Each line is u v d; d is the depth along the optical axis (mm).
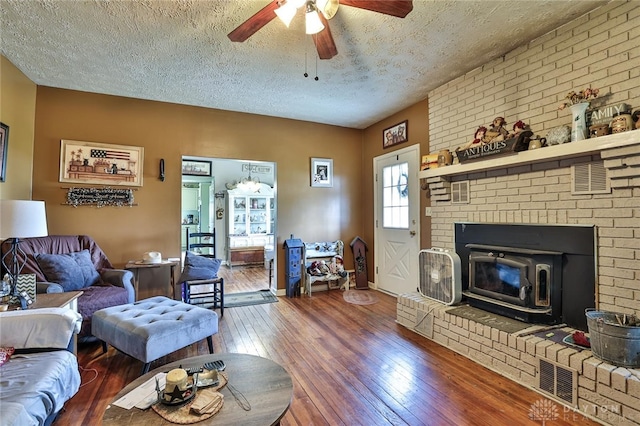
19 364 1580
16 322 1721
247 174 7797
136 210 3750
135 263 3479
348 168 5105
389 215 4562
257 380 1485
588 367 1764
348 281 4773
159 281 3844
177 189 3947
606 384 1689
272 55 2773
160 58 2814
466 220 3139
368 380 2180
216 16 2219
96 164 3574
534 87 2564
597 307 2125
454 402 1919
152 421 1179
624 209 1996
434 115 3592
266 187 7805
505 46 2672
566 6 2145
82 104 3533
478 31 2443
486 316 2582
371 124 4965
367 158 5098
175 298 3855
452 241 3303
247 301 4203
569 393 1842
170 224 3908
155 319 2330
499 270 2672
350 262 5066
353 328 3176
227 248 7418
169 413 1220
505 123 2787
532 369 2033
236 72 3104
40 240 3014
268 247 7047
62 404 1574
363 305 3992
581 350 1900
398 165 4367
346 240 5062
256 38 2494
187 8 2127
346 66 3000
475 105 3078
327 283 4812
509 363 2178
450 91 3363
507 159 2564
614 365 1722
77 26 2326
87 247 3316
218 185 7527
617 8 2068
